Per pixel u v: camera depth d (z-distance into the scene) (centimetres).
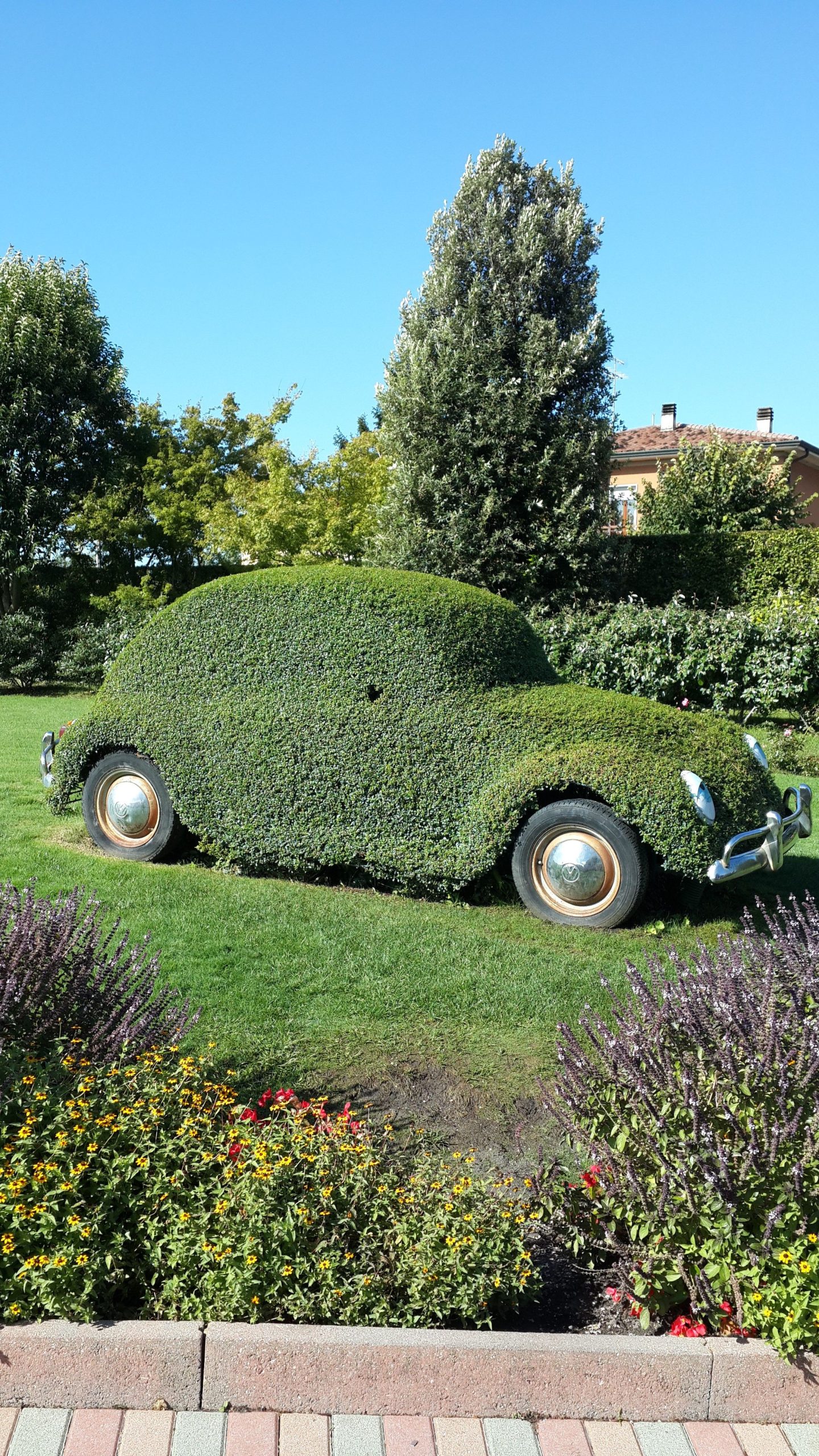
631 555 1909
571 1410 253
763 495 2369
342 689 673
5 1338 250
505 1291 275
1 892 415
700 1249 273
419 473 1728
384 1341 252
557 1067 438
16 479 2233
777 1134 274
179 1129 305
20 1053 328
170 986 498
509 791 619
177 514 2523
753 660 1266
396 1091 420
